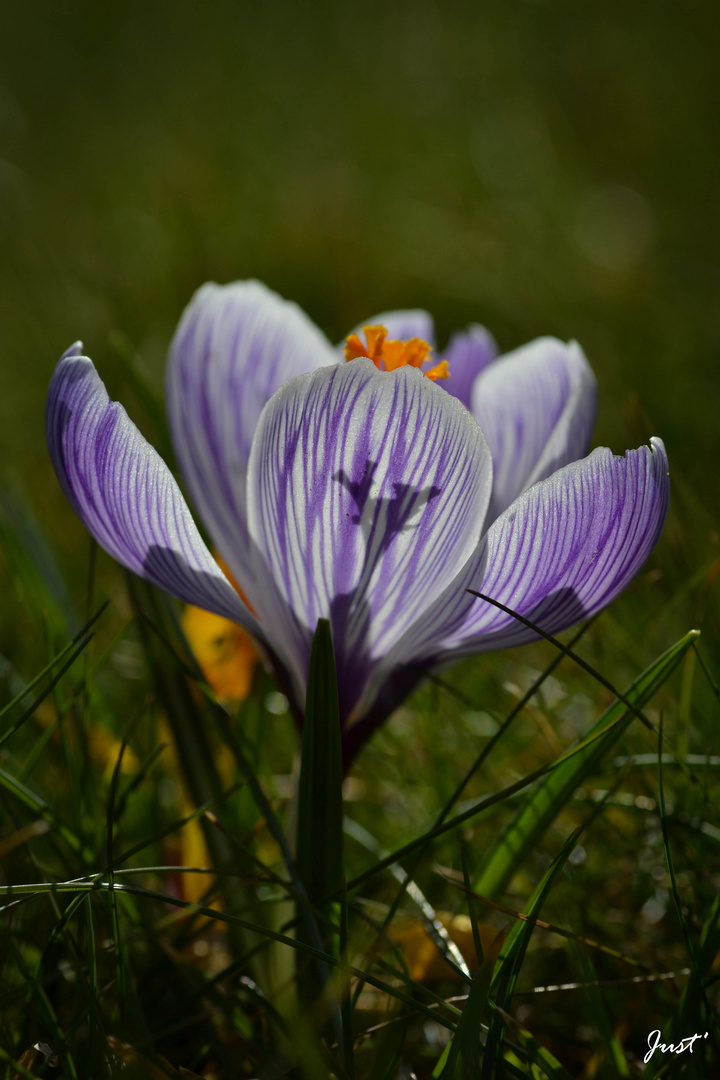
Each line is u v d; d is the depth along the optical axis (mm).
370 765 331
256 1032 277
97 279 615
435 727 317
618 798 307
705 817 299
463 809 308
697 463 426
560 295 637
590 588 261
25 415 512
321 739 261
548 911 295
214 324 285
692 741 315
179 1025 265
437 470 253
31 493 439
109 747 324
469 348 310
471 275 655
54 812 284
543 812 277
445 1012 278
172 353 284
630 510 256
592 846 305
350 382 250
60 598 316
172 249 643
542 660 347
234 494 282
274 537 260
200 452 283
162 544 260
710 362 554
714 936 268
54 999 277
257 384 287
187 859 301
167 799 320
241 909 271
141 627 293
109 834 268
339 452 252
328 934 268
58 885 260
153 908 294
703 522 342
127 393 454
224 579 261
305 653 268
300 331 292
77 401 259
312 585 261
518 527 254
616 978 286
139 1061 256
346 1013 258
